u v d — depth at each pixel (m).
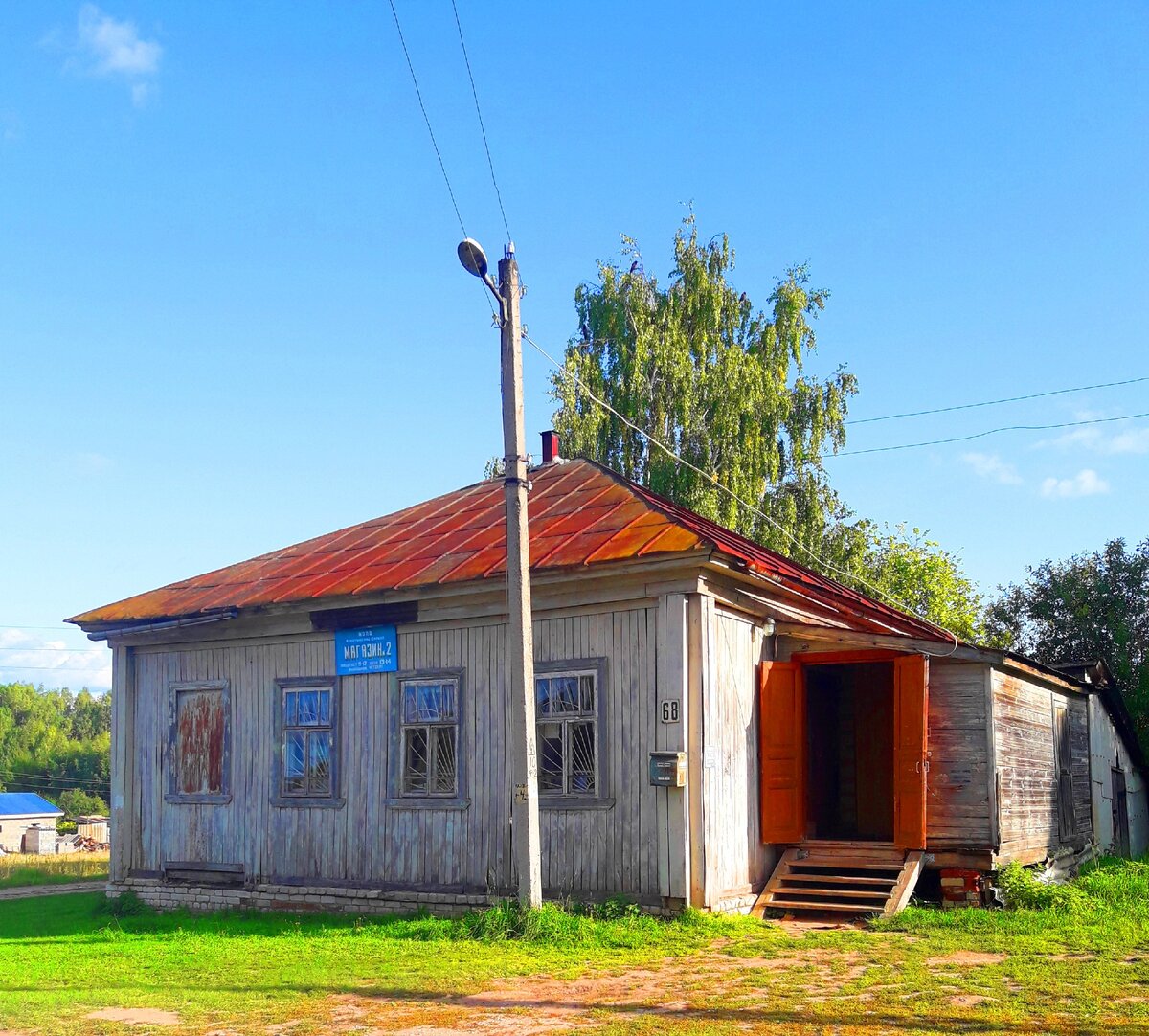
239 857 17.08
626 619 14.14
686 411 31.09
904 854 14.77
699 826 13.41
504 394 13.23
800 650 15.85
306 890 16.25
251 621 17.44
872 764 19.92
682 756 13.35
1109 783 24.97
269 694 17.20
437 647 15.73
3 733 110.56
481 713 15.21
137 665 18.72
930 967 10.34
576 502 17.09
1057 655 34.66
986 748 15.02
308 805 16.53
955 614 36.66
